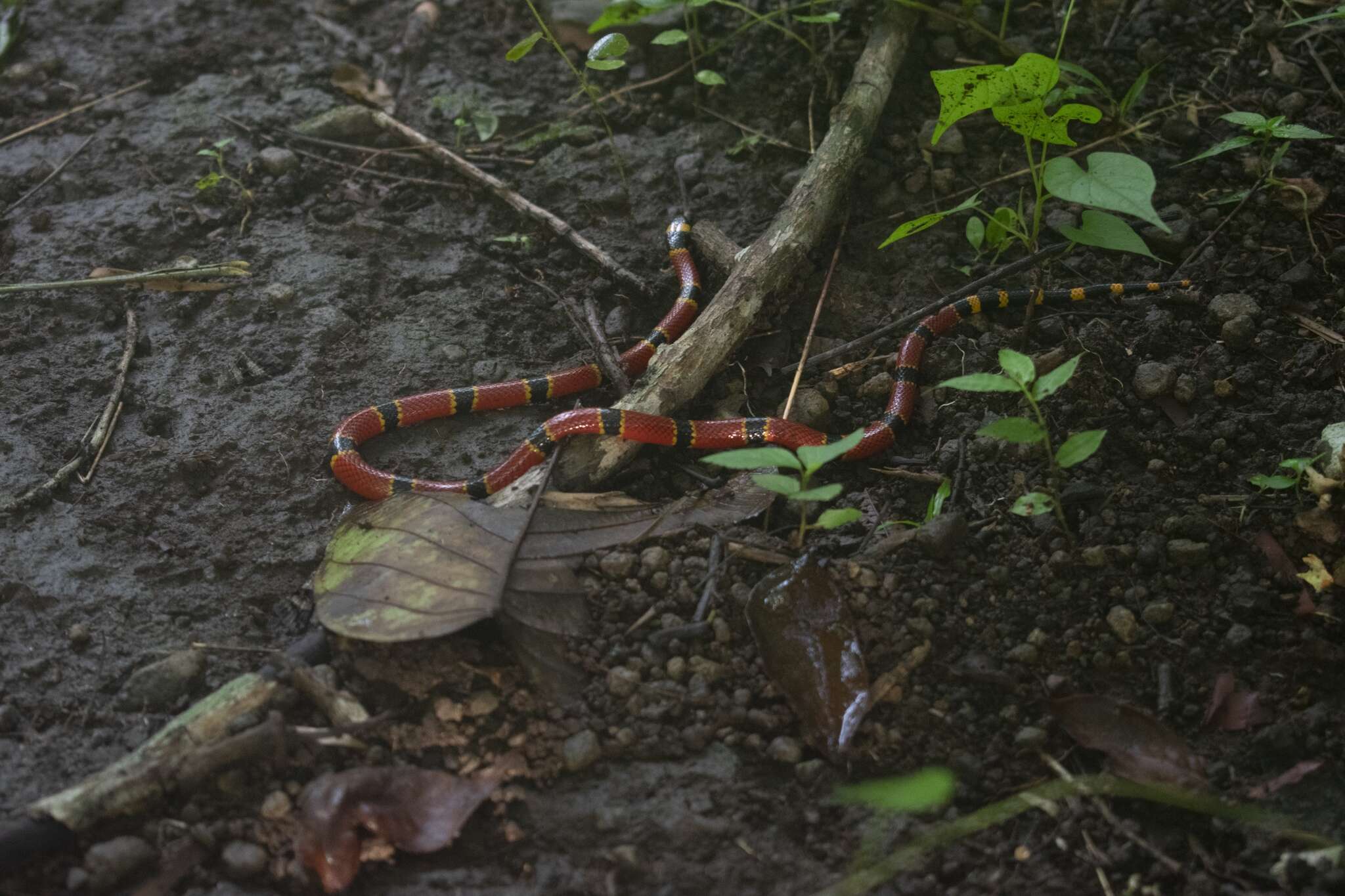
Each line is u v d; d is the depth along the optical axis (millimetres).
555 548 1164
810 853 1091
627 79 1451
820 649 1137
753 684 1138
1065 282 1312
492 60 1469
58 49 1477
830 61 1416
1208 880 1075
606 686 1133
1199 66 1401
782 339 1298
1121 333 1277
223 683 1141
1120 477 1214
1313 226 1315
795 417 1257
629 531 1182
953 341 1282
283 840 1087
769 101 1421
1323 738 1115
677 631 1146
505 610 1131
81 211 1368
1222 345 1263
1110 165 1177
